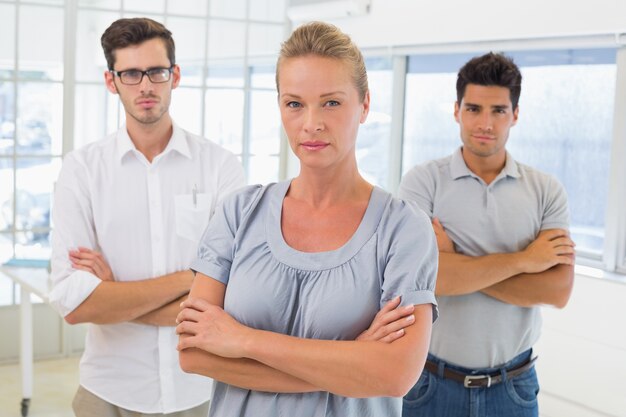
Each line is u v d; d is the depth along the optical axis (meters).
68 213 2.51
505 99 2.55
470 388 2.52
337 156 1.60
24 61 4.98
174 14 5.36
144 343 2.52
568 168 4.29
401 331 1.57
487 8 4.26
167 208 2.57
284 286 1.64
